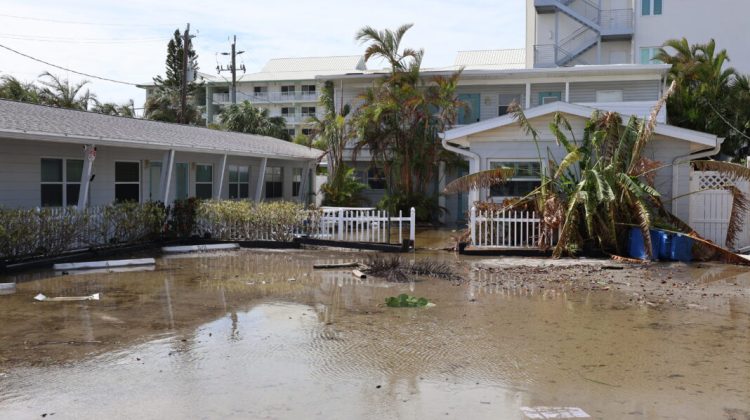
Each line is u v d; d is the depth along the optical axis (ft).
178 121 146.92
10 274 39.37
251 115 149.07
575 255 48.91
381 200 83.35
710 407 17.08
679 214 53.21
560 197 50.34
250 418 16.19
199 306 30.12
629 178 46.83
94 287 35.04
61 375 19.57
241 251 52.90
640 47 115.96
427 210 79.30
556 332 25.36
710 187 52.70
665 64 86.17
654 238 46.96
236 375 19.70
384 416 16.37
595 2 118.32
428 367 20.67
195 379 19.27
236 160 77.82
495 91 90.43
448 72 87.40
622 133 50.70
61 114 55.47
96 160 54.85
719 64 89.81
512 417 16.33
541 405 17.20
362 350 22.62
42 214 42.09
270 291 34.22
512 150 56.90
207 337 24.27
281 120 160.04
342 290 34.65
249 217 55.52
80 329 25.35
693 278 39.17
